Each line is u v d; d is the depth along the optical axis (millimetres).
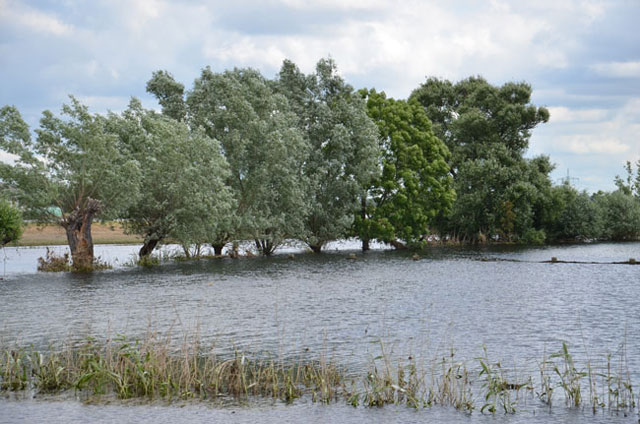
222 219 60062
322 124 74812
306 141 72625
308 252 76438
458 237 96688
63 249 75938
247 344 22531
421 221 82875
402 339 23516
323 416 15141
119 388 16891
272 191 67312
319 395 16719
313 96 78250
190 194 56438
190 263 60094
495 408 15734
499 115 101562
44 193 48812
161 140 57906
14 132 49312
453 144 108375
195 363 17703
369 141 74812
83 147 51688
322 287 40406
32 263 59344
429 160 86500
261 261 62500
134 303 32875
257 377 17922
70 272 50750
